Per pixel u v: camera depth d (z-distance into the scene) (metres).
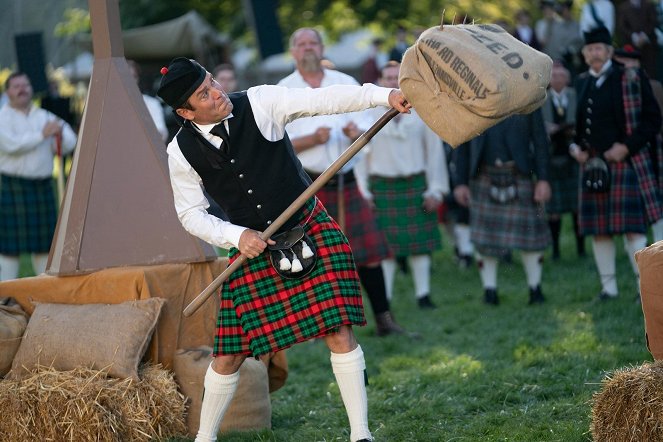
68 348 7.39
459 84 5.85
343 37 34.97
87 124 8.20
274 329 6.53
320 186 6.33
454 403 8.19
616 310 11.37
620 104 11.68
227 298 6.72
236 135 6.43
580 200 12.04
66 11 33.62
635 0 15.79
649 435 5.97
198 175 6.58
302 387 9.30
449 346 10.72
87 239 7.93
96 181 8.04
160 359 7.73
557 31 19.44
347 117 11.73
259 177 6.49
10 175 13.84
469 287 14.46
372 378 9.36
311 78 11.27
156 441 7.26
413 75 6.04
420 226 13.28
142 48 26.64
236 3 38.69
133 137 8.15
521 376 8.70
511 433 7.19
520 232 12.60
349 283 6.54
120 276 7.74
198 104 6.31
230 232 6.42
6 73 28.36
